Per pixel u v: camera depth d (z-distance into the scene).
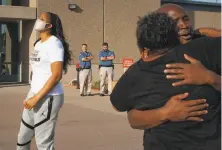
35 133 4.46
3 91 17.50
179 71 2.30
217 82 2.28
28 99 4.35
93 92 16.56
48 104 4.38
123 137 7.83
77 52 22.50
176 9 2.61
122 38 23.70
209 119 2.30
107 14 23.31
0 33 25.59
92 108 11.77
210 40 2.38
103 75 15.27
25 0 23.38
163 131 2.38
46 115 4.38
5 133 8.18
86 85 15.44
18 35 24.19
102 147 7.03
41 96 4.30
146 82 2.43
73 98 14.41
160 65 2.38
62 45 4.52
